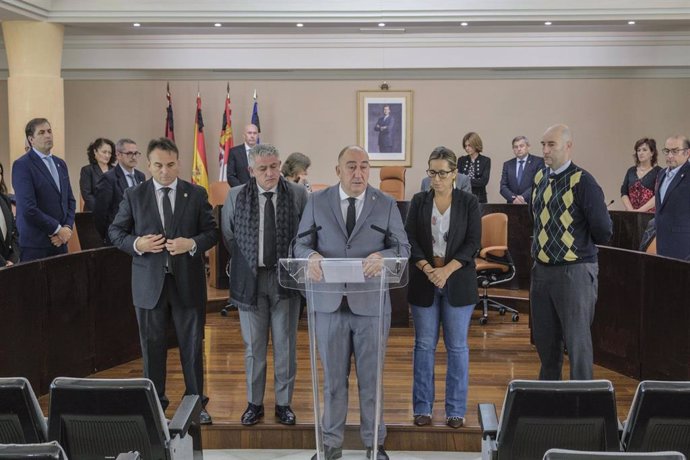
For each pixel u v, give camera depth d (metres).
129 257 6.12
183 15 8.43
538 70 11.68
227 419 4.64
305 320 7.34
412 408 4.84
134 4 8.41
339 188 4.09
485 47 10.27
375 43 10.30
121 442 2.90
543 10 8.34
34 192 5.67
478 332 7.01
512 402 2.78
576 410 2.77
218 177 11.96
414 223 4.42
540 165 9.20
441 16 8.42
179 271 4.45
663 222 6.12
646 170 8.41
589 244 4.34
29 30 8.39
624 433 2.88
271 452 4.51
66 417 2.84
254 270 4.41
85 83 11.95
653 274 5.36
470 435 4.48
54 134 8.62
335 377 4.02
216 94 11.91
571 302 4.33
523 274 8.53
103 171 8.34
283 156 11.99
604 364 5.98
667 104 11.69
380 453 4.13
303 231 4.12
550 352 4.52
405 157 11.93
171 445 3.01
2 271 4.74
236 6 8.41
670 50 10.16
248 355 4.55
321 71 11.77
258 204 4.44
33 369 5.07
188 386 4.58
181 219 4.46
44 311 5.17
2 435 2.83
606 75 11.67
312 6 8.42
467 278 4.38
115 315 5.97
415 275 4.44
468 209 4.35
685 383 2.74
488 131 11.87
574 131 11.80
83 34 10.20
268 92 11.91
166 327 4.55
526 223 8.46
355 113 11.94
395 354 6.23
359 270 3.50
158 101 11.93
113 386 2.80
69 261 5.43
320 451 3.60
